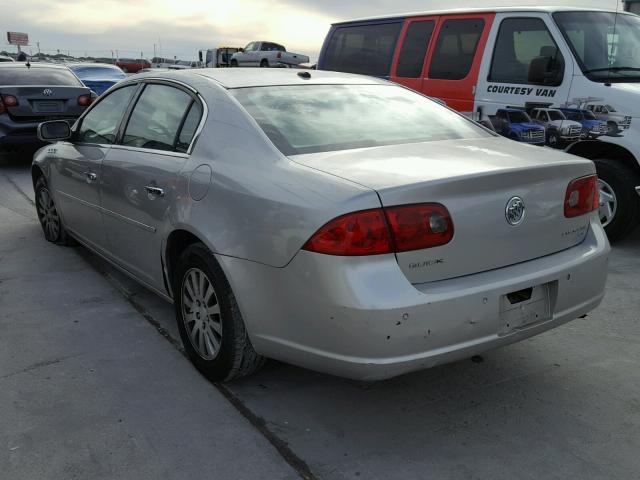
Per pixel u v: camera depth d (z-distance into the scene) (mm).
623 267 5047
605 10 6125
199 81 3533
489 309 2566
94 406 2975
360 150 2953
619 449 2658
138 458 2586
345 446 2689
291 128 3098
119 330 3838
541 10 5840
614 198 5457
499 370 3357
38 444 2672
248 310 2777
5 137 9430
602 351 3568
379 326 2365
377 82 3947
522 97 5863
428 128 3443
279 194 2641
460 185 2518
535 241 2814
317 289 2457
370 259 2400
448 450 2658
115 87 4445
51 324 3916
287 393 3119
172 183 3281
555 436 2754
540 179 2789
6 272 4891
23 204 7348
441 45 6715
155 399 3047
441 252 2510
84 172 4418
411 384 3211
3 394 3072
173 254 3447
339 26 8172
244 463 2564
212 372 3158
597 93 5316
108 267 5016
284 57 30094
